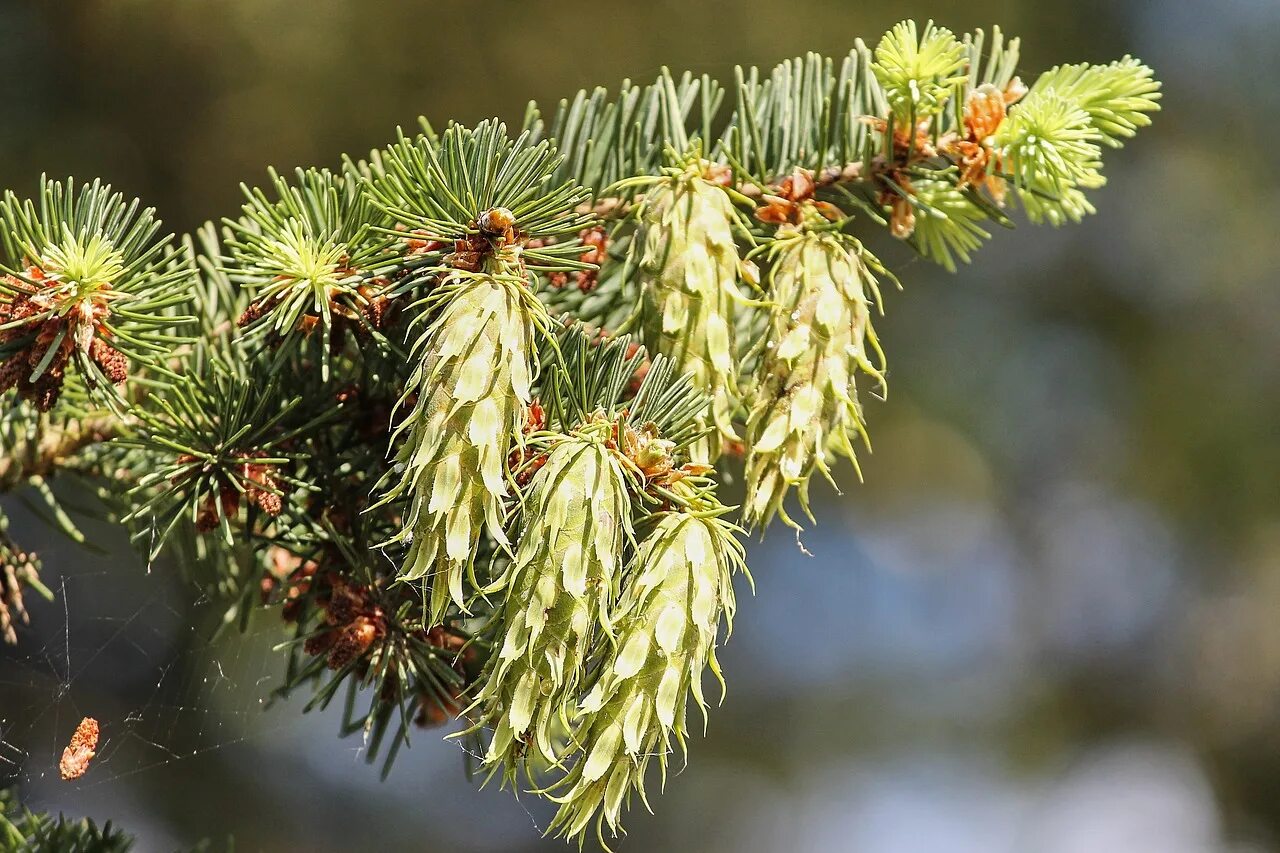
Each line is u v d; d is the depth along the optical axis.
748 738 2.24
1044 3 2.04
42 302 0.76
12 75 1.76
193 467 0.78
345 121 1.81
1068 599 2.39
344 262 0.77
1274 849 2.27
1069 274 2.28
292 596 0.80
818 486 2.13
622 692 0.73
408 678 0.79
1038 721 2.38
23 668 1.39
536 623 0.73
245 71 1.78
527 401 0.74
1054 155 0.78
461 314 0.74
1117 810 2.34
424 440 0.74
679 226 0.77
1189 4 2.20
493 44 1.80
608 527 0.74
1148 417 2.28
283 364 0.79
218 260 0.81
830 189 0.80
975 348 2.21
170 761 1.58
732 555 0.74
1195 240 2.27
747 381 0.81
